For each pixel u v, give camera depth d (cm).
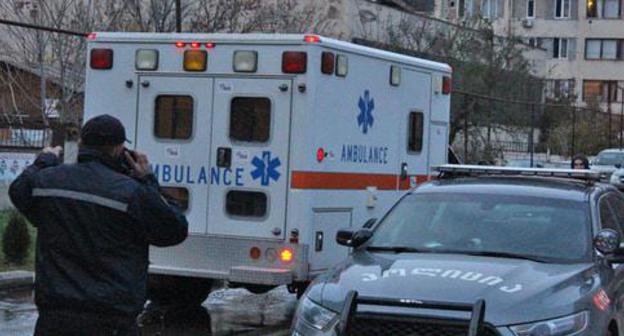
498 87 8750
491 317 1313
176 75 2303
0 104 6006
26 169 1144
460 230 1631
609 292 1498
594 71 16988
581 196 1698
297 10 7369
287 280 2189
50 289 1078
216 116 2269
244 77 2238
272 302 2694
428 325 1305
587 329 1359
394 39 8312
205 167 2281
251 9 6022
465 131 7150
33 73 5856
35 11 5834
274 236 2220
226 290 2869
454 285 1380
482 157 7800
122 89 2348
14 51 6569
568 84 15925
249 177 2242
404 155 2614
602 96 16762
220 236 2269
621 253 1568
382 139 2497
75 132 4319
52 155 1173
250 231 2244
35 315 2320
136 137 2341
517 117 8831
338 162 2306
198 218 2289
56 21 5609
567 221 1628
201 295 2536
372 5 8544
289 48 2194
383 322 1322
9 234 2952
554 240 1590
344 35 7962
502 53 9150
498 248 1575
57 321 1077
